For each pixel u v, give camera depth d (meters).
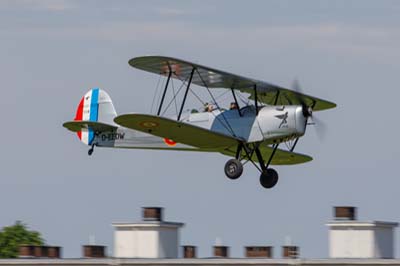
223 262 61.03
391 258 59.91
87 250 68.00
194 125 70.19
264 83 71.94
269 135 71.81
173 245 67.31
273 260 59.91
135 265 63.12
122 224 67.19
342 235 62.38
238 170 72.50
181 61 69.12
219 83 73.25
